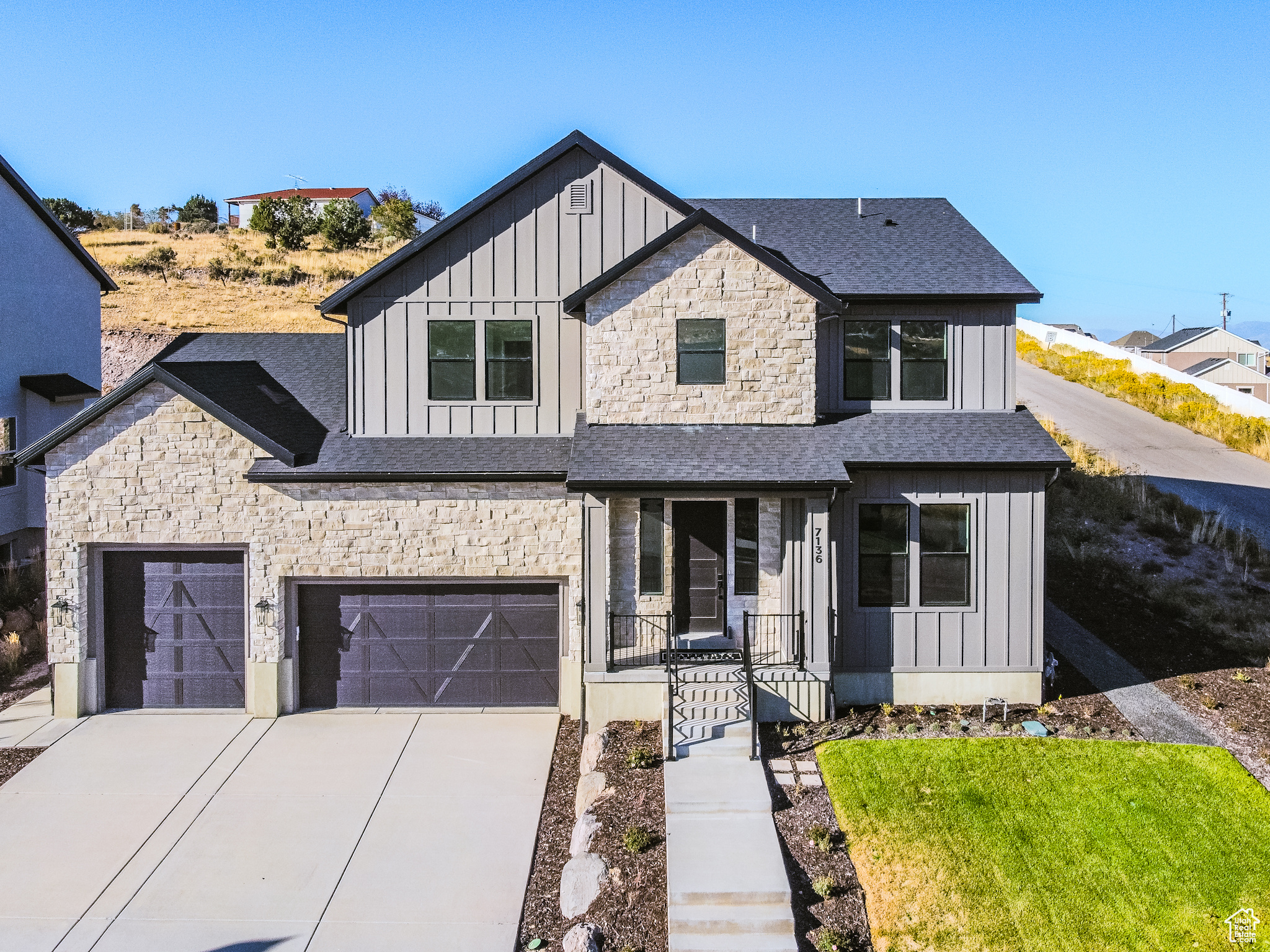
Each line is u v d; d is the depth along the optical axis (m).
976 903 9.05
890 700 14.07
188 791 12.10
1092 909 8.95
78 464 14.40
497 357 15.20
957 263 15.41
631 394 14.20
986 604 13.97
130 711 14.86
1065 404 37.03
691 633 14.91
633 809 10.86
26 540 22.03
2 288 20.86
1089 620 17.34
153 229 60.19
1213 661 15.30
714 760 11.95
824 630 13.44
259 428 14.48
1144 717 13.24
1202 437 32.62
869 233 16.67
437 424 15.26
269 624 14.57
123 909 9.52
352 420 15.25
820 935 8.67
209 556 14.82
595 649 13.32
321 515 14.55
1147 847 9.93
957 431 14.23
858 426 14.34
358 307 15.20
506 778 12.59
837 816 10.59
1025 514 13.91
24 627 17.81
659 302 14.09
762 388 14.17
